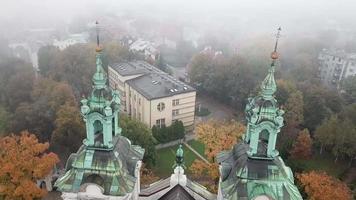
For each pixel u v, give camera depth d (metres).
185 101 104.31
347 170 86.62
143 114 103.19
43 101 90.00
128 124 79.69
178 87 105.25
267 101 34.59
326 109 99.06
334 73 147.38
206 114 118.75
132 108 109.88
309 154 87.38
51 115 88.38
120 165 36.19
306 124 100.88
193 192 42.44
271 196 34.44
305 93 103.44
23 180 65.38
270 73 33.81
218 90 126.69
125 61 129.50
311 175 65.38
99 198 35.62
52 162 70.00
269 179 35.22
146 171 75.44
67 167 37.72
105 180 35.38
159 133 95.94
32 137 73.06
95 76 34.91
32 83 103.25
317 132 90.25
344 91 124.69
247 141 37.62
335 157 93.00
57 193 77.00
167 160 91.00
